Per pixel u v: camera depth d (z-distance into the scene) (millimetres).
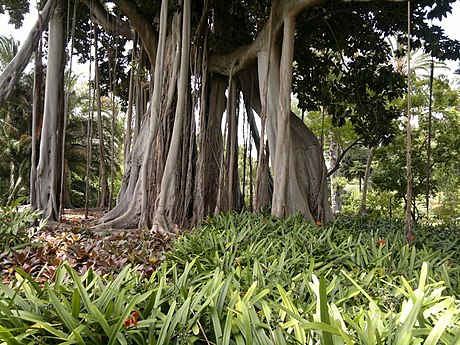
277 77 8594
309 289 2535
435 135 13992
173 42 9367
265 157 9227
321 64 12086
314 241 4551
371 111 12117
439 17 8203
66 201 20984
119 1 9867
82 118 21781
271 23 8281
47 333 1904
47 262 4270
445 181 17188
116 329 1768
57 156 9422
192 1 10008
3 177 22875
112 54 14047
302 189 8977
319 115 16203
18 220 5391
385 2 9031
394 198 15242
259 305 2418
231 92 10016
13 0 10906
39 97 9047
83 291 2070
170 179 8109
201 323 2100
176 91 9234
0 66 20984
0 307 1879
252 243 4469
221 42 10211
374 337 1672
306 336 1846
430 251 4207
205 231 5840
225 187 10062
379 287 2854
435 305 2053
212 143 10305
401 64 14789
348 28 10539
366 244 4453
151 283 2605
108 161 22250
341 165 25219
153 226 7758
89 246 5109
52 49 9508
